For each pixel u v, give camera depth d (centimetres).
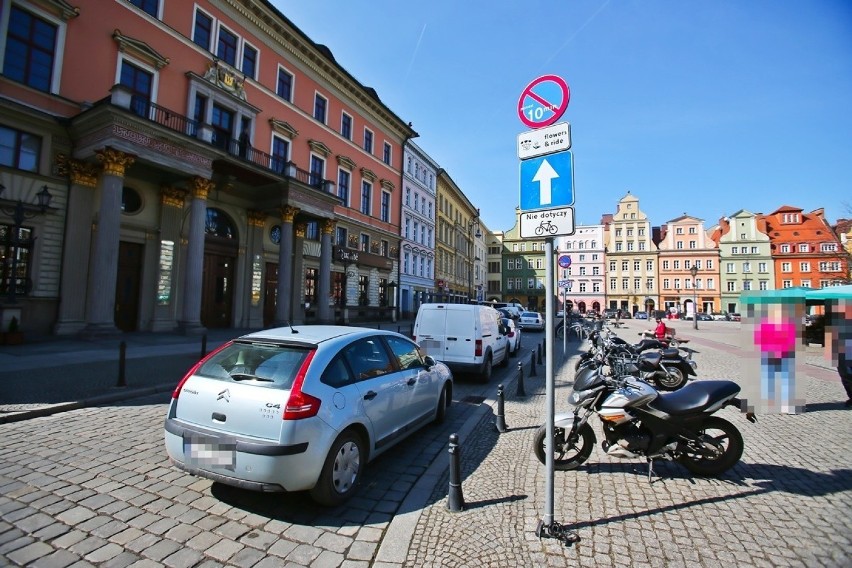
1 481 381
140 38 1639
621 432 411
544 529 303
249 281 2144
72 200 1429
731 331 2850
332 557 281
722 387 411
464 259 6084
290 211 2081
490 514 336
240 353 388
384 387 436
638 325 3638
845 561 275
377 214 3347
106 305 1353
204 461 332
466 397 796
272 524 322
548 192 317
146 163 1471
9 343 1166
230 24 2039
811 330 1733
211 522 321
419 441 532
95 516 325
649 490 384
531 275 8175
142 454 453
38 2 1365
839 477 412
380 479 415
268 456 314
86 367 899
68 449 464
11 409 582
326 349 384
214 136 1930
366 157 3183
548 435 307
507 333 1241
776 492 379
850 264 3125
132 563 269
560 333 2417
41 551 279
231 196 2053
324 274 2370
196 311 1612
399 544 292
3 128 1306
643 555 281
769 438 532
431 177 4506
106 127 1336
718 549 288
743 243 6931
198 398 354
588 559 276
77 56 1459
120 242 1602
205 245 1956
